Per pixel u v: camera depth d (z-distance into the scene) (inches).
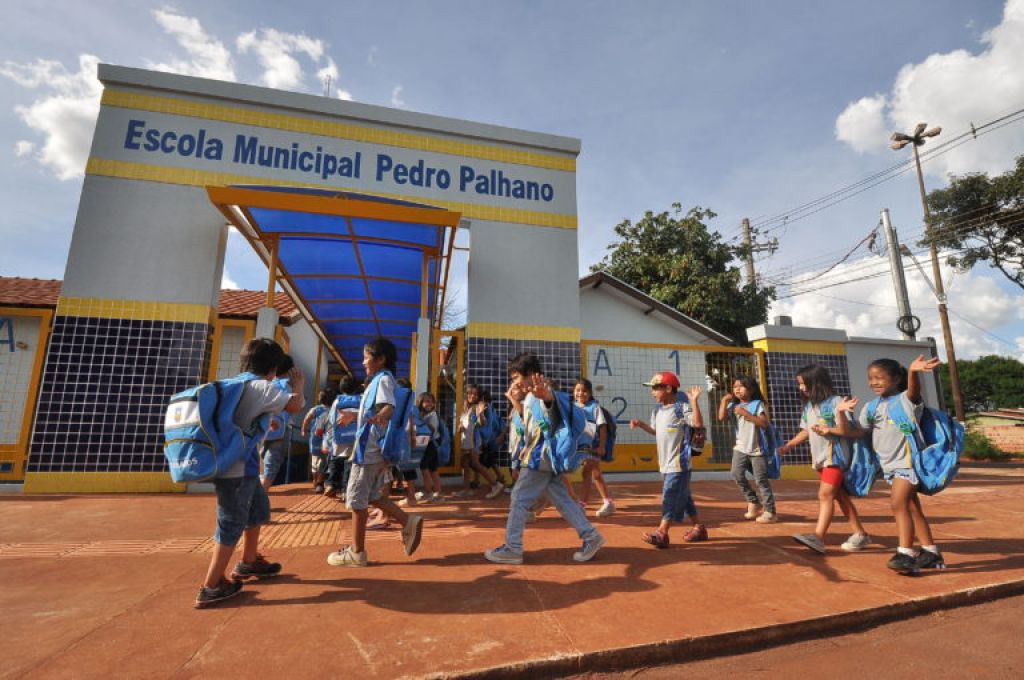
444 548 163.9
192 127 304.0
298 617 106.9
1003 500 266.4
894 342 431.2
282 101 317.1
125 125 296.5
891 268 734.5
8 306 320.5
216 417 111.8
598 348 440.1
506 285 346.3
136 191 291.1
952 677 92.0
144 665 86.3
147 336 278.5
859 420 158.4
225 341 363.9
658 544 165.2
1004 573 140.9
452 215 288.0
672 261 762.2
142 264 285.1
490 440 283.7
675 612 111.2
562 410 147.2
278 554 155.9
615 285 541.0
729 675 92.4
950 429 140.6
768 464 211.2
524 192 360.2
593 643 95.9
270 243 310.3
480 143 356.2
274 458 264.5
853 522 167.2
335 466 251.6
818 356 407.8
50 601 115.6
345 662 88.0
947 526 204.4
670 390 175.5
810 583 131.6
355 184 324.2
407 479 246.2
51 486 256.2
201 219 296.4
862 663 97.1
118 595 119.5
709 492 305.6
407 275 375.6
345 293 410.9
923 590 127.0
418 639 97.0
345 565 142.1
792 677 92.0
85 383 267.4
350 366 675.4
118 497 249.8
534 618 107.2
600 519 216.2
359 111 329.7
